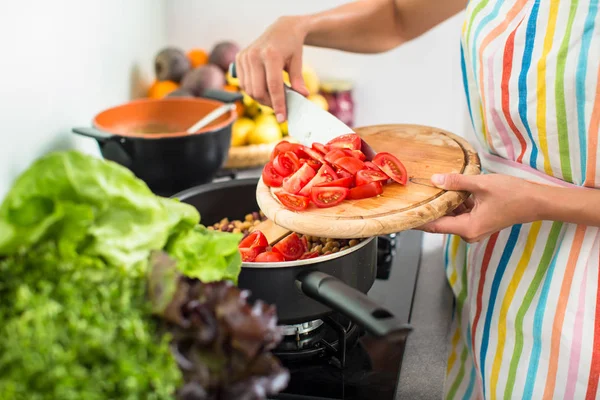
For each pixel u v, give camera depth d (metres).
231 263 0.62
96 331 0.43
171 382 0.45
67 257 0.49
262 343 0.50
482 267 0.96
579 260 0.84
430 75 1.57
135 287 0.51
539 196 0.78
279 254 0.78
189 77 1.39
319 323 0.84
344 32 1.11
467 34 0.94
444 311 1.04
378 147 0.95
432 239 1.29
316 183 0.79
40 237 0.49
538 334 0.87
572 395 0.86
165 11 1.56
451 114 1.61
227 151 1.08
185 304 0.50
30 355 0.41
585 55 0.78
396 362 0.82
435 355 0.92
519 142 0.91
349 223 0.73
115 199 0.52
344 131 0.91
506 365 0.91
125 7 1.26
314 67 1.60
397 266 1.06
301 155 0.88
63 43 0.95
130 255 0.52
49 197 0.50
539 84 0.82
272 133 1.38
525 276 0.90
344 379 0.79
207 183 1.03
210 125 1.15
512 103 0.86
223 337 0.49
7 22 0.77
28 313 0.43
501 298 0.92
